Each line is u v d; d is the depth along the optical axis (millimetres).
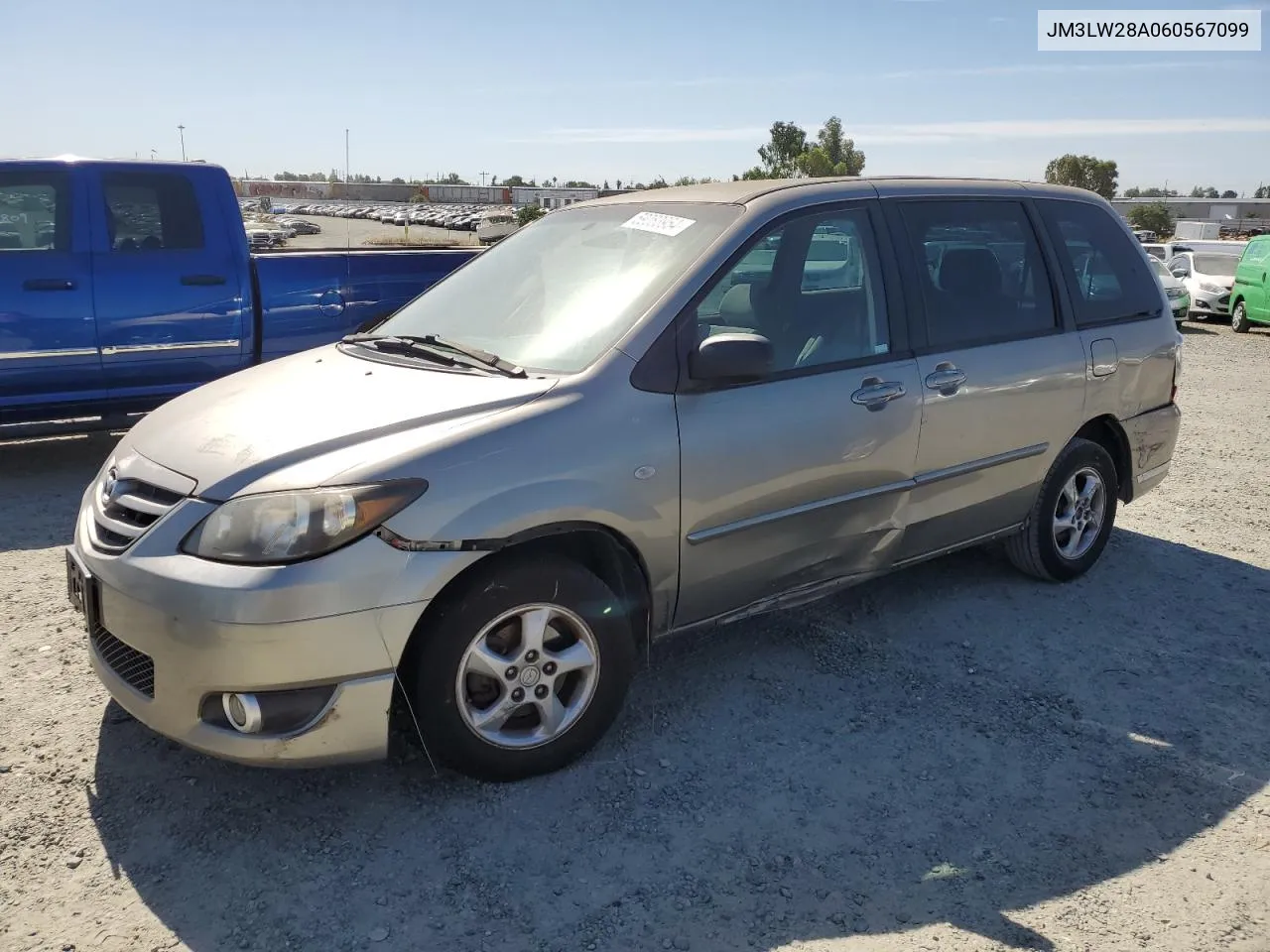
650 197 4094
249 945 2438
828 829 2936
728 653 4074
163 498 2896
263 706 2674
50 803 2963
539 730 3105
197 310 6801
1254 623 4531
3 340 6242
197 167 6836
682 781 3154
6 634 4109
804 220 3719
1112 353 4758
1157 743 3479
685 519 3260
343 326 7410
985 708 3678
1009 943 2488
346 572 2652
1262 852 2887
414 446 2822
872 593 4734
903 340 3924
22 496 6133
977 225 4352
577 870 2732
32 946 2408
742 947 2459
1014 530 4637
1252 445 8383
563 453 2977
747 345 3189
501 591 2900
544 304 3654
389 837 2850
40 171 6359
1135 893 2689
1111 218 5062
